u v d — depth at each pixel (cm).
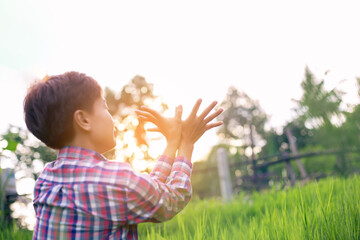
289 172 874
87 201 80
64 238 79
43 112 87
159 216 86
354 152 749
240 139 3083
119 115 2081
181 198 91
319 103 752
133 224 88
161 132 104
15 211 438
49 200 83
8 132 469
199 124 102
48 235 81
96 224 79
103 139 91
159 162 98
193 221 293
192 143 101
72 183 83
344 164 753
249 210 319
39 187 91
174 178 94
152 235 190
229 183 671
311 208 190
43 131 89
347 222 153
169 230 266
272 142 2116
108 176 82
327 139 777
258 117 3072
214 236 185
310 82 771
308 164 927
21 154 497
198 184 947
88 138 90
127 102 2114
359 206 169
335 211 169
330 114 745
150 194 83
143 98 2116
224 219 308
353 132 741
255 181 940
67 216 80
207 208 355
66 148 89
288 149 2100
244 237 193
